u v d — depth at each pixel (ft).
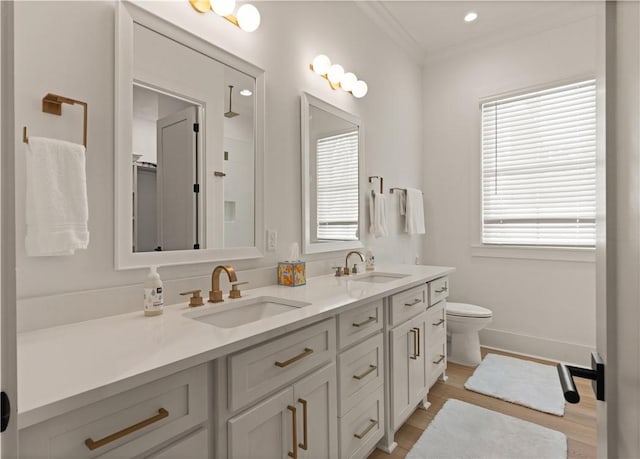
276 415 3.53
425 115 11.50
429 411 6.84
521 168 9.87
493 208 10.33
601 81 1.75
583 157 8.96
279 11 6.32
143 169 4.26
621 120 1.45
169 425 2.63
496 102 10.28
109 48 3.98
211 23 5.14
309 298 4.82
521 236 9.86
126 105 4.08
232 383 3.07
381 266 8.61
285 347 3.64
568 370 1.88
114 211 3.98
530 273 9.70
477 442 5.80
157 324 3.57
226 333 3.24
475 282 10.58
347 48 8.08
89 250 3.78
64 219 3.34
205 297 4.92
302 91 6.72
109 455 2.31
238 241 5.47
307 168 6.82
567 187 9.18
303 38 6.84
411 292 6.41
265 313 4.99
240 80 5.52
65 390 2.11
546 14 9.11
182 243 4.69
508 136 10.09
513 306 9.95
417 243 11.18
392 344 5.68
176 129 4.65
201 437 2.86
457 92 10.88
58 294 3.54
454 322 9.04
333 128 7.57
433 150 11.37
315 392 4.08
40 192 3.24
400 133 10.28
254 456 3.27
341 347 4.55
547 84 9.38
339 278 6.82
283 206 6.35
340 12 7.88
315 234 7.04
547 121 9.48
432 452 5.56
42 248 3.24
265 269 5.90
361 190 8.46
